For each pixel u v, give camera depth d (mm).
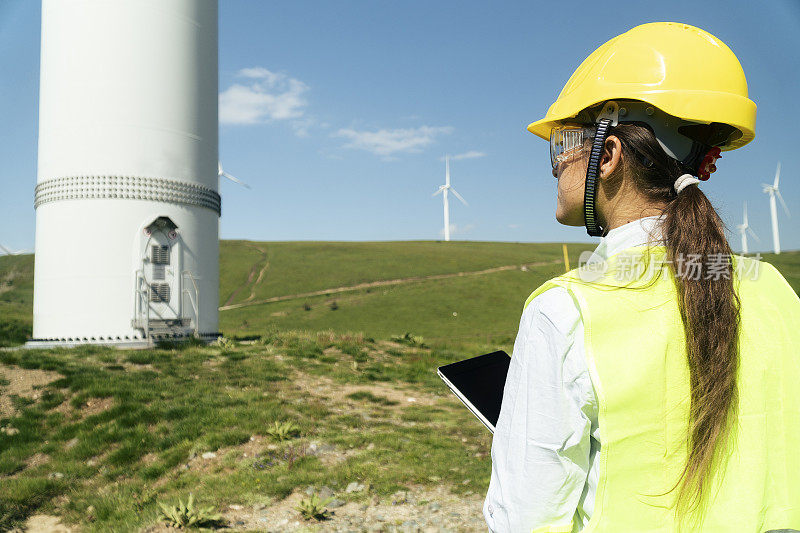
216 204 16922
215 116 17234
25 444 8477
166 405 9602
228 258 85062
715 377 812
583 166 1070
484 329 51938
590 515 837
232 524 5805
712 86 972
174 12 15828
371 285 72625
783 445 873
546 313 882
